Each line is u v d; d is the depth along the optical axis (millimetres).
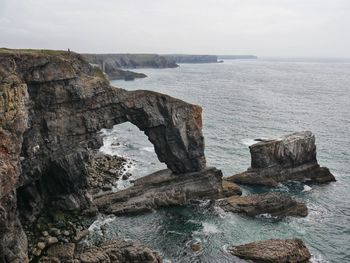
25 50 64000
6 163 40938
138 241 52406
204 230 55938
